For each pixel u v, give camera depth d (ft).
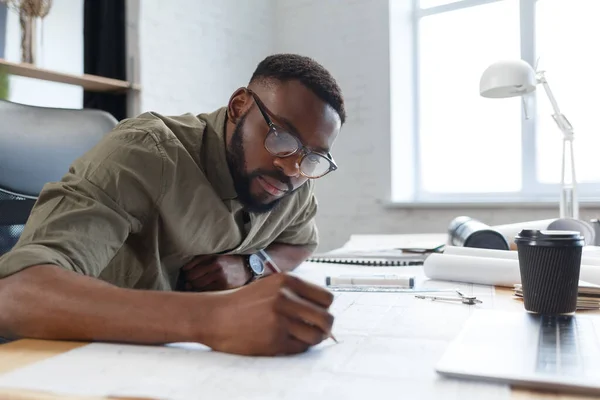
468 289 3.48
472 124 10.68
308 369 1.80
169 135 3.27
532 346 1.95
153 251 3.32
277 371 1.78
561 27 9.72
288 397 1.53
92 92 8.62
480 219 9.84
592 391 1.53
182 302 2.13
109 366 1.85
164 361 1.91
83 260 2.59
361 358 1.93
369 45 10.96
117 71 8.83
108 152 3.02
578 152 9.70
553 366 1.70
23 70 7.16
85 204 2.75
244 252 4.27
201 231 3.53
